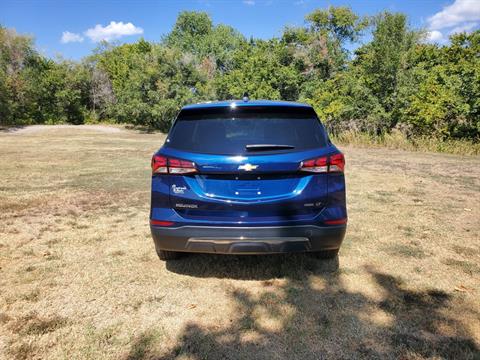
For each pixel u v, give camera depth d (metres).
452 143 14.69
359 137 17.56
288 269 3.74
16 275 3.62
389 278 3.52
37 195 7.09
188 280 3.53
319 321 2.84
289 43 29.95
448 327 2.73
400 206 6.11
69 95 40.22
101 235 4.82
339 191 3.26
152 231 3.32
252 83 28.36
